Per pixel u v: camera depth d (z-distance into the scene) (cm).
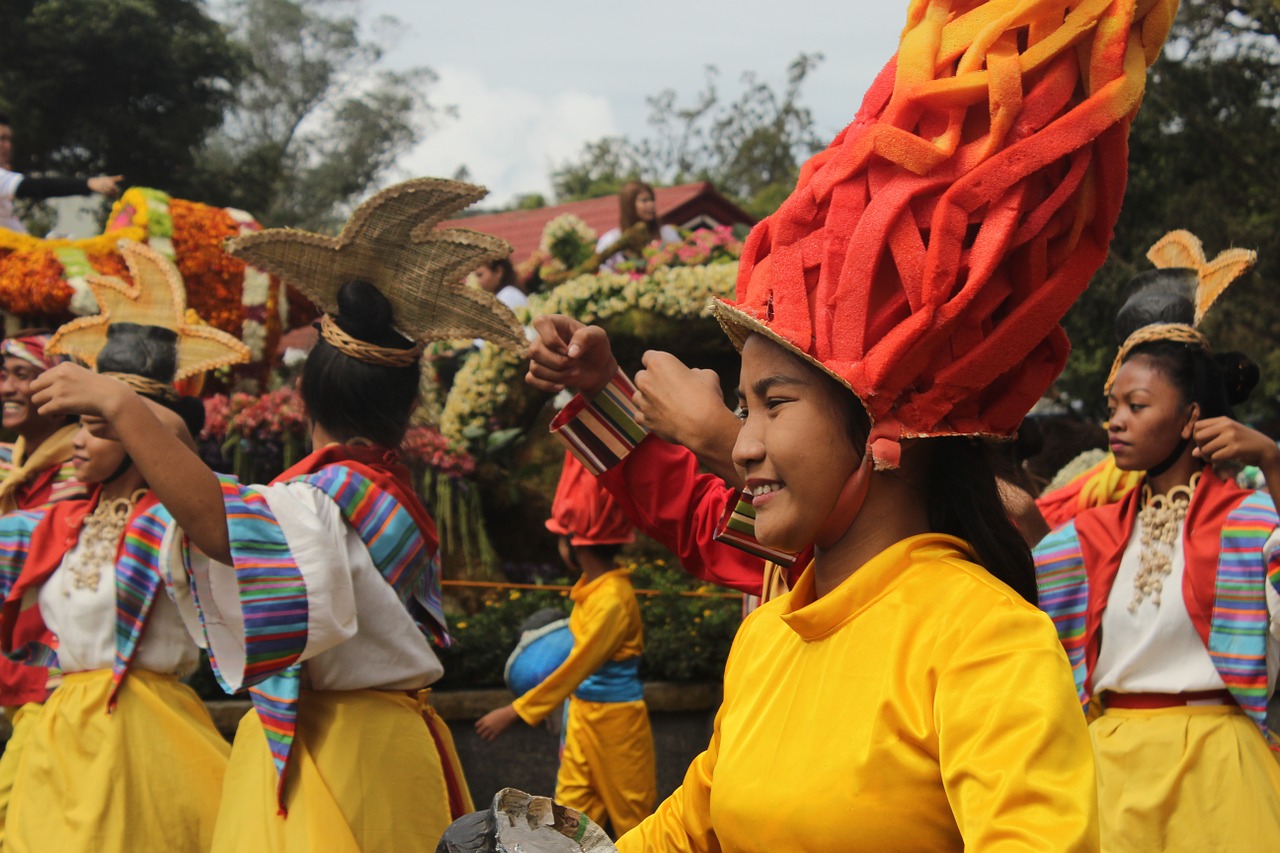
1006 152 158
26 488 489
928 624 157
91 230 1708
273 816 295
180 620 386
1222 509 376
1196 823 359
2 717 512
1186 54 1459
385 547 312
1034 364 170
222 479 289
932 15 167
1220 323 1481
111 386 280
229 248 320
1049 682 145
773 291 166
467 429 800
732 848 165
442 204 320
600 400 262
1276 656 367
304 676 308
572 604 687
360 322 323
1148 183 1441
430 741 320
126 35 1664
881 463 158
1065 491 451
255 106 3234
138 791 364
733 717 173
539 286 1045
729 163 3669
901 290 160
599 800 549
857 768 152
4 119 754
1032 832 135
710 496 261
